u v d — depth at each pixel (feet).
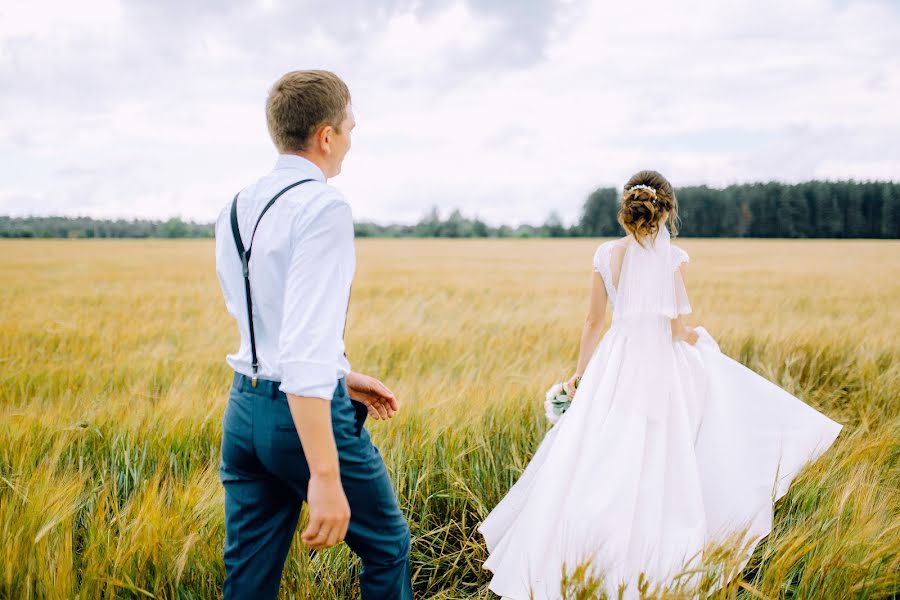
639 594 6.43
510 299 36.06
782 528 8.14
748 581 7.43
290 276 4.49
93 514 7.67
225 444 5.33
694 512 7.15
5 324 22.79
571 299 36.14
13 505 7.01
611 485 7.14
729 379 8.36
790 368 16.15
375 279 54.03
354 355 17.78
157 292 39.86
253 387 5.01
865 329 20.39
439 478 9.54
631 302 7.70
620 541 6.81
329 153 5.23
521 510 8.06
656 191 7.70
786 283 45.93
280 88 5.08
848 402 14.30
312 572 7.34
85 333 20.97
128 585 6.28
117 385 13.78
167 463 9.46
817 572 6.68
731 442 7.98
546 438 8.29
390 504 5.64
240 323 5.13
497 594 7.28
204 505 7.44
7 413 10.59
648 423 7.48
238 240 5.05
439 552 8.65
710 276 54.03
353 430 5.25
